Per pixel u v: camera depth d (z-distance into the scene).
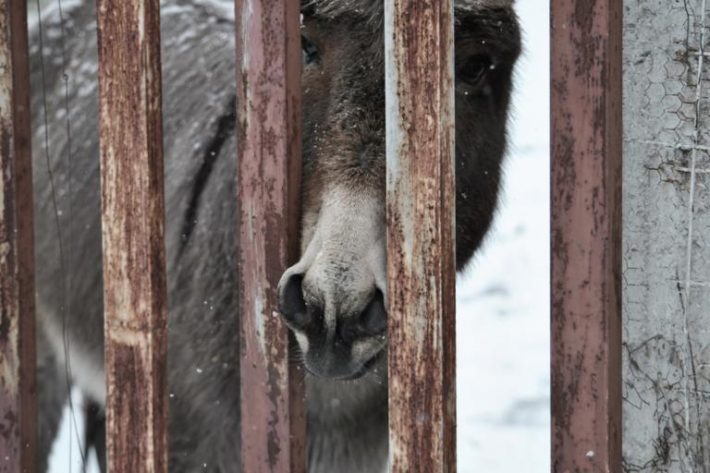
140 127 7.29
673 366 8.14
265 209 7.46
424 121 6.61
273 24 7.25
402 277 6.76
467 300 24.73
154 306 7.44
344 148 9.50
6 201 8.01
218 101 14.10
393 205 6.76
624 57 8.10
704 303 7.98
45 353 16.33
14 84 7.95
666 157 8.02
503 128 13.04
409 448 6.82
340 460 13.56
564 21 6.83
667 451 8.24
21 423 8.15
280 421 7.51
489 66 11.61
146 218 7.35
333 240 8.79
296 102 7.39
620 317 7.10
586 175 6.87
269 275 7.47
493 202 13.45
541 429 18.38
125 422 7.57
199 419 12.73
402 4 6.57
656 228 8.10
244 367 7.63
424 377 6.73
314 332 8.58
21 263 8.08
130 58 7.26
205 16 15.66
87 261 14.91
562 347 7.04
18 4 7.95
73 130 15.58
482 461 17.23
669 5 7.90
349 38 10.33
